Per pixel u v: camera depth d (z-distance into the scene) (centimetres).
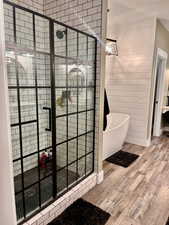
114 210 175
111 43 304
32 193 179
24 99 207
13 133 197
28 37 207
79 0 195
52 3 218
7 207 88
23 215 149
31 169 220
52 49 167
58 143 192
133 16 313
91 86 204
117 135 306
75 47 201
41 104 219
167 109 435
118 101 388
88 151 220
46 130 220
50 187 191
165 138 423
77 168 219
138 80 354
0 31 77
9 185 87
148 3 260
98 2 182
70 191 184
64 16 210
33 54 182
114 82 388
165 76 416
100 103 204
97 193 202
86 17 193
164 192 206
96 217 164
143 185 220
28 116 214
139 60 347
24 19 201
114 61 381
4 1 123
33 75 205
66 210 173
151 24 321
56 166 193
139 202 188
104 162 285
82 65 202
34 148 223
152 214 171
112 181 229
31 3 211
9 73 180
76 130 214
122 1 254
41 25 218
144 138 362
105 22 188
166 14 302
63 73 196
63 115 197
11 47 160
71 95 204
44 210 156
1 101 80
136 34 344
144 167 269
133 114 371
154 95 400
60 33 198
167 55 408
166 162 288
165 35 382
